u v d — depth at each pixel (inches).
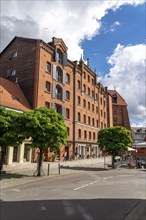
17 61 1486.2
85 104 1973.4
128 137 1201.4
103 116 2404.0
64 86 1626.5
